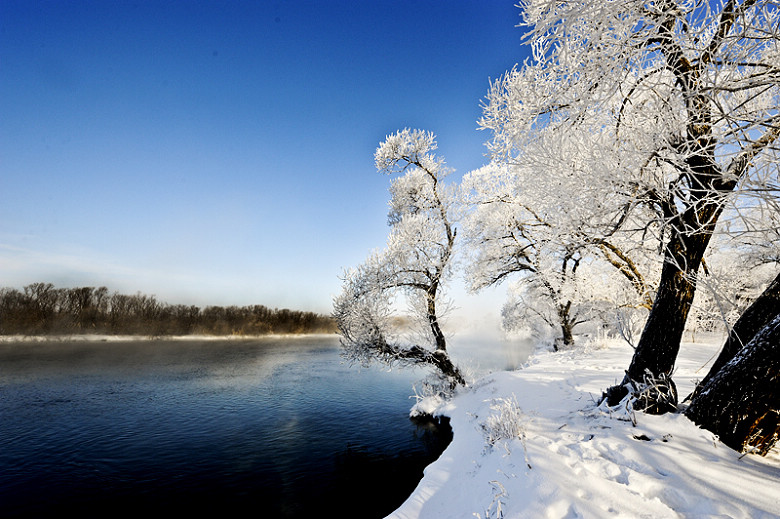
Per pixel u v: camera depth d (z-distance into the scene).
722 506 3.03
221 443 12.05
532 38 4.09
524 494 3.74
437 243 15.52
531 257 16.89
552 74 4.73
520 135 5.42
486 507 4.08
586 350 14.40
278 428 13.46
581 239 5.38
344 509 7.77
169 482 9.25
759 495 3.13
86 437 12.68
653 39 4.03
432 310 15.43
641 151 4.24
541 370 11.43
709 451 3.92
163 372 27.12
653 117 4.35
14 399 18.02
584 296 14.73
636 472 3.65
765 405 3.77
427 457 10.34
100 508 8.03
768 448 3.83
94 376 24.97
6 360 32.16
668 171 5.09
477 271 17.95
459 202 16.03
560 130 4.79
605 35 3.92
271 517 7.55
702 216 4.56
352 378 24.28
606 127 5.52
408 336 15.48
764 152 3.20
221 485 9.05
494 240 16.67
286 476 9.48
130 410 16.14
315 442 11.94
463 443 7.64
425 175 16.03
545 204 5.69
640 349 5.44
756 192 3.06
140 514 7.76
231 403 17.31
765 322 4.45
